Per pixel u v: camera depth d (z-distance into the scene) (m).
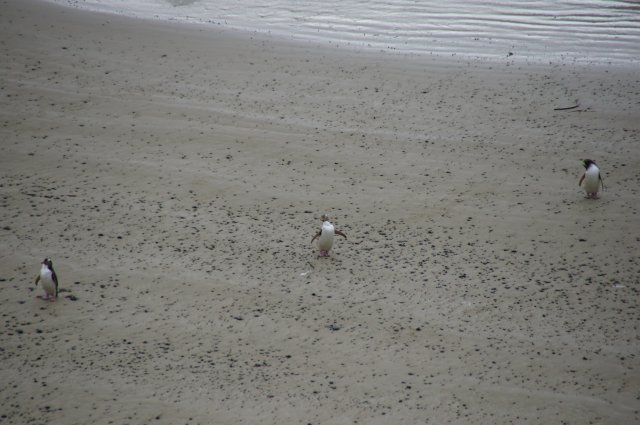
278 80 69.44
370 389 32.44
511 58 75.50
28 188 50.00
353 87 68.12
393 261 42.91
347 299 39.28
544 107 63.12
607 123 59.53
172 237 45.19
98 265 41.97
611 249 43.00
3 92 64.00
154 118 61.12
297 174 53.19
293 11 94.19
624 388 31.97
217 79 69.31
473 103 64.44
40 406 30.95
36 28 79.19
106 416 30.42
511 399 31.61
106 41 77.44
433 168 53.94
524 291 39.53
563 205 48.38
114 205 48.59
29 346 34.91
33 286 39.78
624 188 50.06
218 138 58.22
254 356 34.69
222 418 30.47
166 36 80.25
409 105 64.38
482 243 44.53
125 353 34.66
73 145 56.19
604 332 35.84
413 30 86.12
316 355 34.81
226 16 91.19
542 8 94.88
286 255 43.50
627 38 81.62
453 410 31.02
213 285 40.44
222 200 49.69
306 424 30.20
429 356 34.66
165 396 31.77
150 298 39.16
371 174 53.25
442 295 39.47
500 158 55.09
